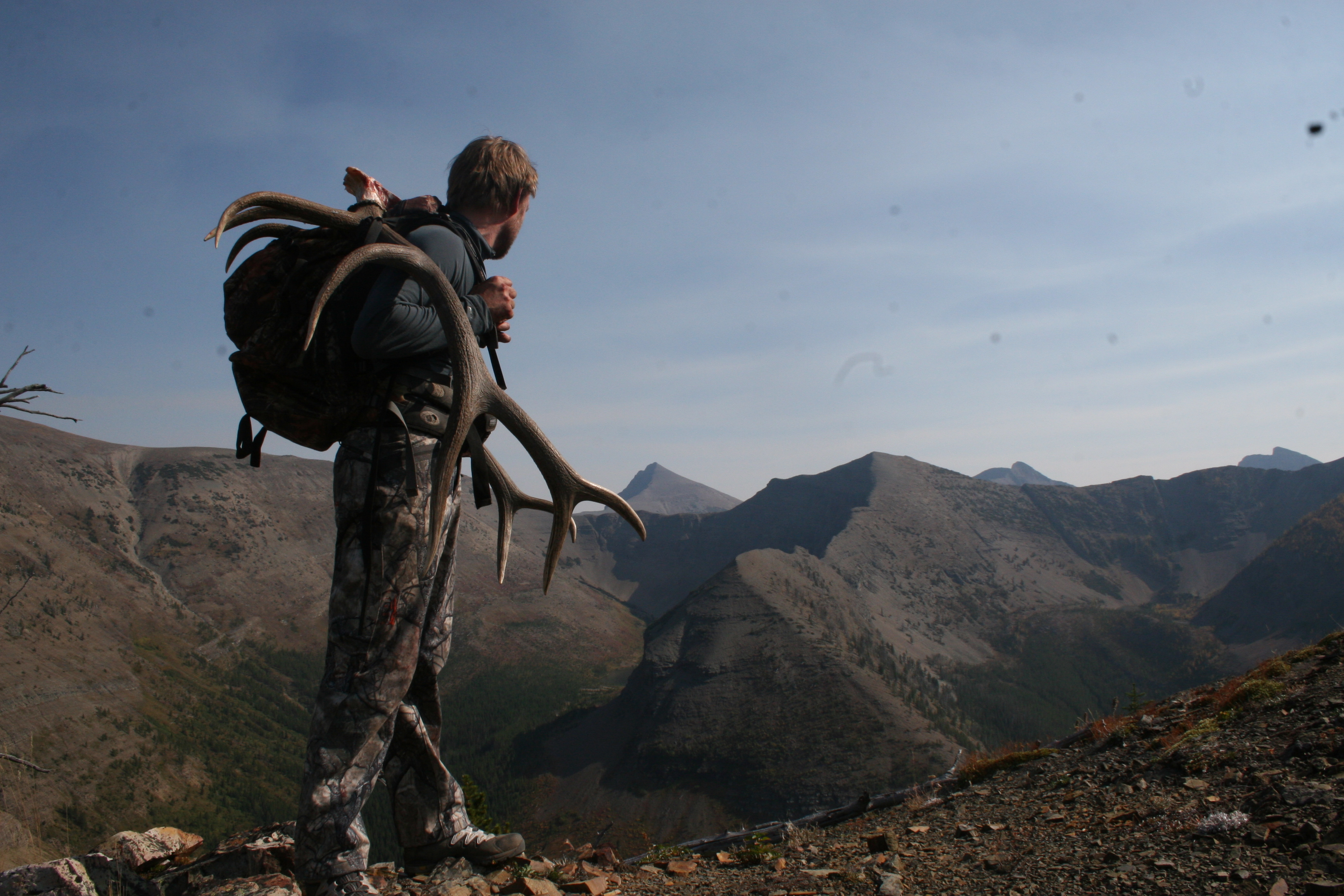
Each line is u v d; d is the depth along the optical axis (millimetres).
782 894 3406
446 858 3035
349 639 2203
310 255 2219
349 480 2242
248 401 2217
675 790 180875
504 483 2742
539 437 2312
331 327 2174
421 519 2271
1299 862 2787
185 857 3293
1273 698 5535
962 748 173625
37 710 169875
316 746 2188
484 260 2479
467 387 2117
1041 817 4742
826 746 180250
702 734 196125
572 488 2365
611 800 183000
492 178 2473
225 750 191375
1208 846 3188
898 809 7508
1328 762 3756
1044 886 3160
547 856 4695
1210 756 4715
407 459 2232
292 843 3143
